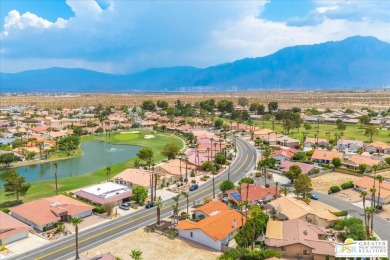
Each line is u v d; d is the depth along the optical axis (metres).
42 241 96.38
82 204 117.44
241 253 83.44
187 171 161.50
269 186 139.62
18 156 197.75
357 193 134.62
